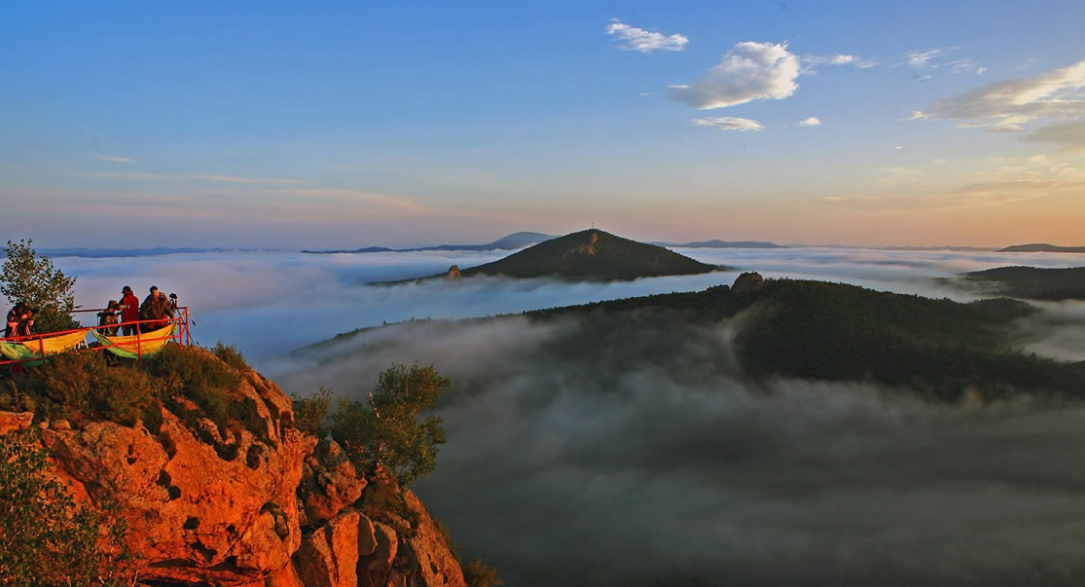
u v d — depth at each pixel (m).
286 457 26.52
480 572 44.56
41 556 13.94
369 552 31.52
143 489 20.27
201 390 24.31
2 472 13.92
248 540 23.16
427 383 42.47
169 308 26.89
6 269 27.16
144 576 21.02
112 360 23.84
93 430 19.88
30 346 21.67
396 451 37.94
